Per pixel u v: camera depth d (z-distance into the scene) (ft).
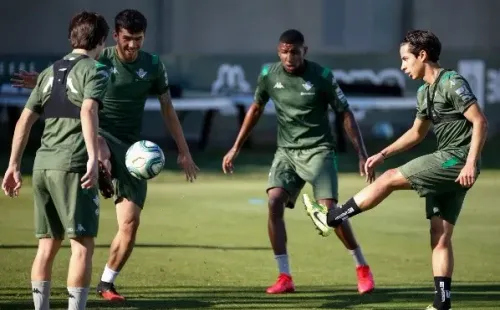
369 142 251.80
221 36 275.59
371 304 89.71
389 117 261.24
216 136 255.70
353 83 243.60
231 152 102.94
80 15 75.41
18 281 97.71
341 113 98.63
